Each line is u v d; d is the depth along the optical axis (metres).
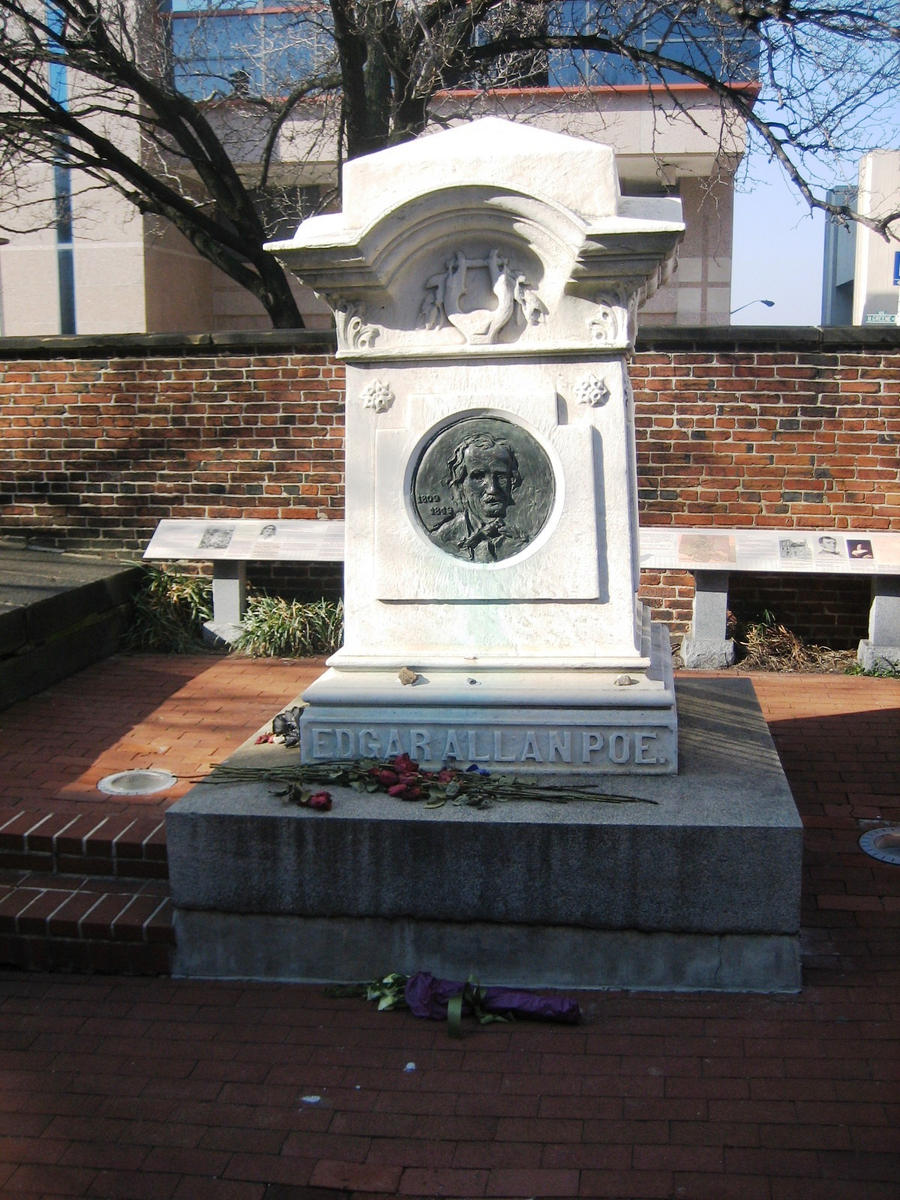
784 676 7.99
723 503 8.29
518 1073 3.81
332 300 4.85
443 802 4.41
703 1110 3.59
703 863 4.16
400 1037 4.05
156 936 4.49
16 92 9.99
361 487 4.96
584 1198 3.25
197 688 7.60
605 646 4.84
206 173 11.48
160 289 15.97
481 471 4.85
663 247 4.46
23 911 4.60
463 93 13.51
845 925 4.62
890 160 13.32
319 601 8.94
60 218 13.38
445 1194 3.29
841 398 8.09
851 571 7.86
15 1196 3.32
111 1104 3.71
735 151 12.84
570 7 13.37
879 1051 3.85
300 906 4.38
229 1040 4.05
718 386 8.20
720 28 10.23
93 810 5.34
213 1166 3.42
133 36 11.61
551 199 4.45
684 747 5.03
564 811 4.32
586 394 4.78
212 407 8.93
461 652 4.91
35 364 9.16
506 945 4.30
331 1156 3.45
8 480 9.30
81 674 7.98
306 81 11.94
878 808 5.64
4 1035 4.11
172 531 8.84
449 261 4.77
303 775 4.67
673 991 4.26
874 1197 3.20
